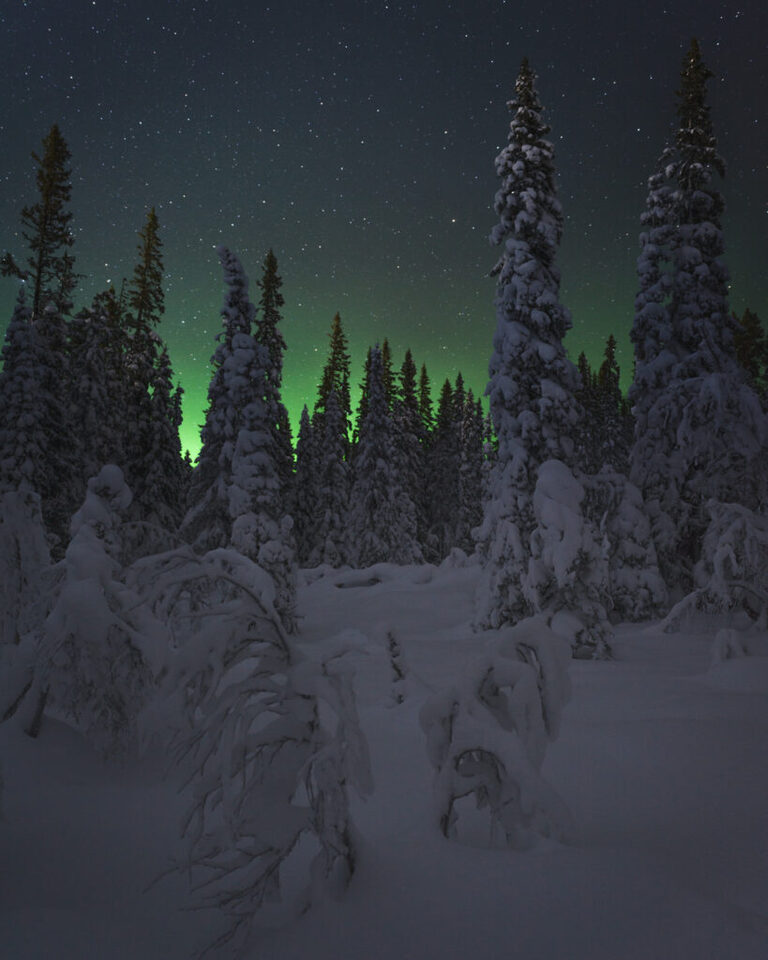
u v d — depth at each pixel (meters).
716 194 24.33
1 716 6.55
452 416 59.66
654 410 23.08
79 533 7.08
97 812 4.95
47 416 24.73
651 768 5.88
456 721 3.40
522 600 19.25
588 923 2.34
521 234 21.44
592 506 20.53
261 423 24.25
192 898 3.65
